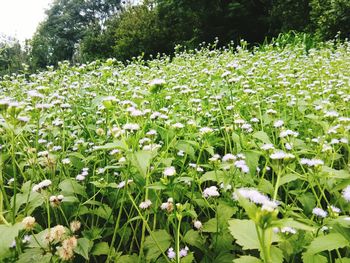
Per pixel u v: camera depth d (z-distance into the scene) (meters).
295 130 4.22
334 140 2.72
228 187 2.40
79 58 32.47
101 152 3.27
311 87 5.09
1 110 2.25
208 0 22.56
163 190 2.64
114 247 2.54
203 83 5.77
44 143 3.77
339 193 2.38
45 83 5.84
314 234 1.94
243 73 5.13
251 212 1.26
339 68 6.76
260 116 3.72
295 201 2.62
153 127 3.33
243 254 2.34
